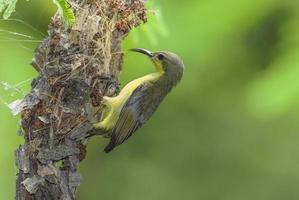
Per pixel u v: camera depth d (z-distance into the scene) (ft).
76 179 33.32
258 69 60.39
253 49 59.47
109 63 34.86
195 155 67.31
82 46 33.27
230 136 67.62
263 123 67.46
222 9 53.31
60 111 32.89
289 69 47.62
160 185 66.95
